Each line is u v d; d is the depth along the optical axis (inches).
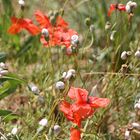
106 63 175.5
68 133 138.0
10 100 161.2
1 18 194.2
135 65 158.2
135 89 151.3
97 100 125.3
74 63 156.7
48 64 162.7
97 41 187.6
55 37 148.3
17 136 130.6
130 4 146.3
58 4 213.5
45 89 147.0
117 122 154.1
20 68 175.9
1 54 149.7
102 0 201.3
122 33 170.2
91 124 141.7
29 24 159.2
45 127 131.1
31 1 215.2
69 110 124.4
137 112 150.6
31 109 146.7
